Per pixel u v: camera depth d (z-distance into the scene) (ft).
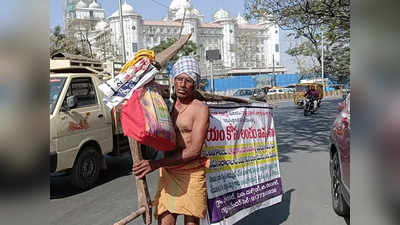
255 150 13.12
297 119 57.11
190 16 213.05
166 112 8.86
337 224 14.20
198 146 9.06
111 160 28.66
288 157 27.17
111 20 192.65
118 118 23.38
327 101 112.37
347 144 12.76
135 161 9.09
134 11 193.36
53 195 19.20
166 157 9.67
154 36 202.49
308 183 19.95
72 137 19.06
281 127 46.26
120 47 143.33
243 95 128.98
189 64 9.36
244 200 12.25
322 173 22.02
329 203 16.65
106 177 23.09
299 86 105.40
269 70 246.27
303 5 40.14
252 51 249.75
